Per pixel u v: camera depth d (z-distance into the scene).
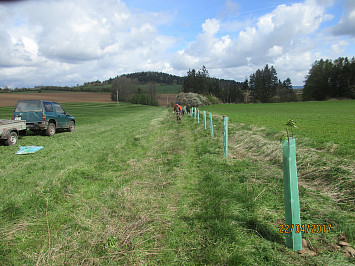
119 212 3.73
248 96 130.88
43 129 12.58
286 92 106.88
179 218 3.61
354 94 78.69
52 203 4.04
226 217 3.50
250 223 3.41
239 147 8.73
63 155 7.88
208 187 4.73
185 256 2.75
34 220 3.53
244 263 2.57
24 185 4.92
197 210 3.83
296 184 2.75
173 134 12.80
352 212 3.62
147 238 3.08
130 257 2.70
